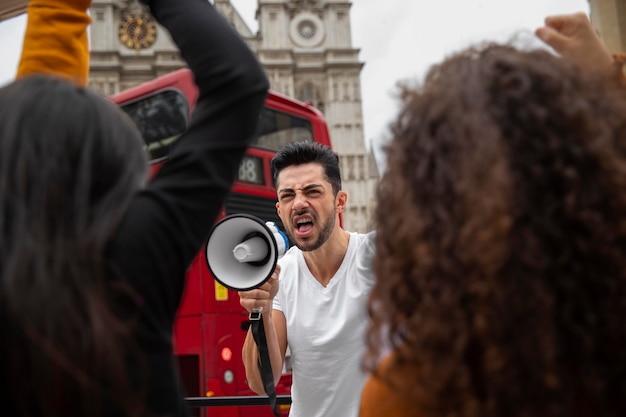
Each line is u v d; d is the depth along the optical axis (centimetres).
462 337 75
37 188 80
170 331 94
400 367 85
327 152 261
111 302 82
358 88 4019
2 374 76
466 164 77
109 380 78
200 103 106
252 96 104
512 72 84
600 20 534
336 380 236
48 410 75
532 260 74
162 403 89
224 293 638
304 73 4053
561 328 76
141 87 712
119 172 90
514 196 76
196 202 97
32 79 93
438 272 78
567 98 80
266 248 206
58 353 74
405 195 84
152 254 89
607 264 75
